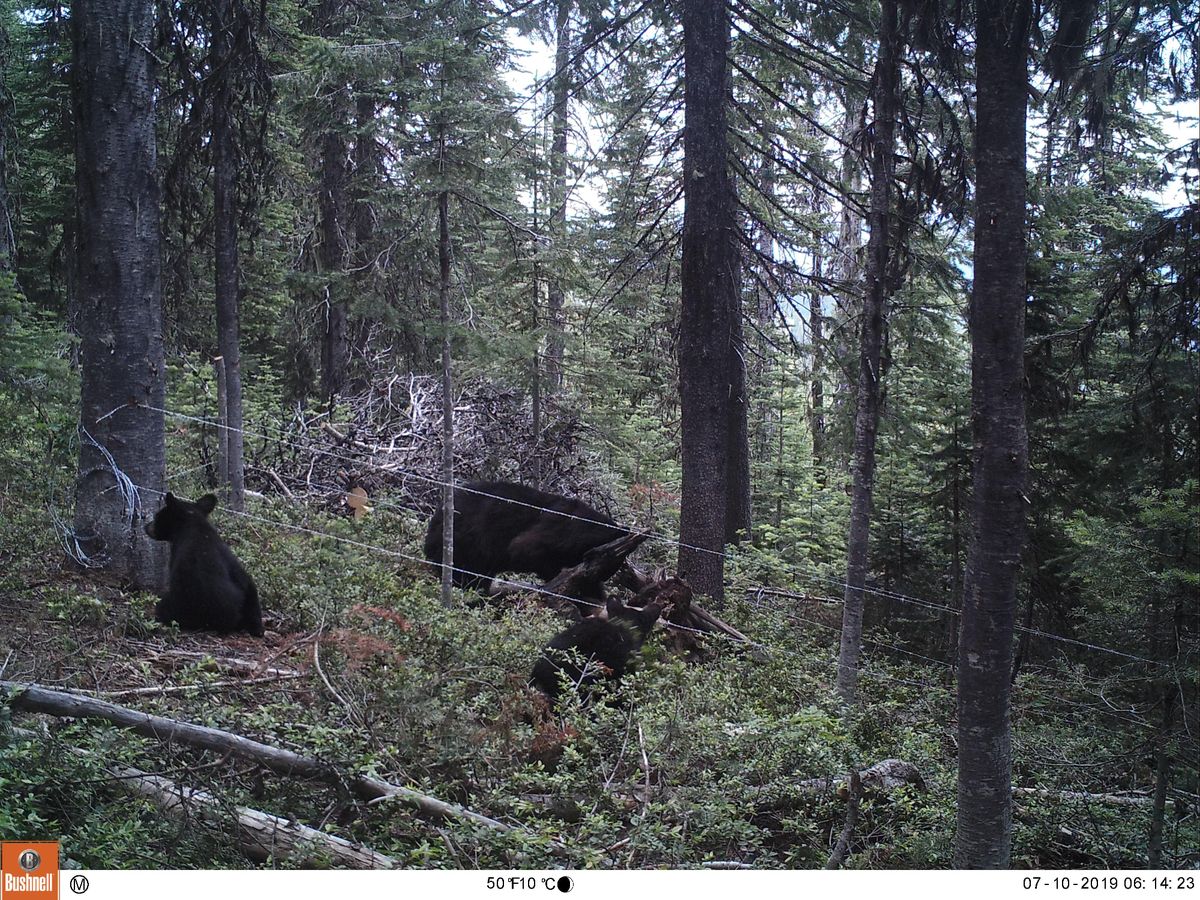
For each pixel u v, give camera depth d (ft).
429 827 17.15
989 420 18.58
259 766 17.56
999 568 18.63
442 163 33.53
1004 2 18.02
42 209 51.57
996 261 18.44
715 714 25.57
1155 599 23.49
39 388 30.09
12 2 53.42
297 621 30.07
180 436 51.80
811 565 57.93
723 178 42.16
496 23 42.11
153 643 26.08
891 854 21.16
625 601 39.58
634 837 17.51
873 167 35.73
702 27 41.60
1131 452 31.37
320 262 63.31
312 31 58.44
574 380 71.97
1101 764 27.81
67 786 16.17
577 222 58.34
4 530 32.09
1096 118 24.09
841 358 41.86
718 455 42.45
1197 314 28.27
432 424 55.31
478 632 29.78
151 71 31.71
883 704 34.19
